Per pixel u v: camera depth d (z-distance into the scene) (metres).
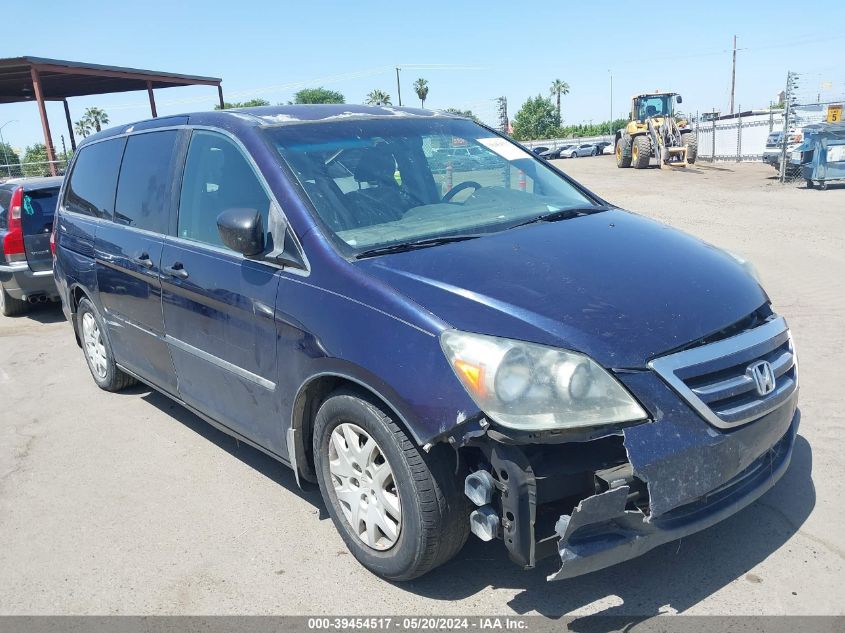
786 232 10.88
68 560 3.49
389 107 4.48
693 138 26.23
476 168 4.14
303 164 3.58
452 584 3.09
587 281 2.89
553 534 2.61
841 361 5.34
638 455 2.50
